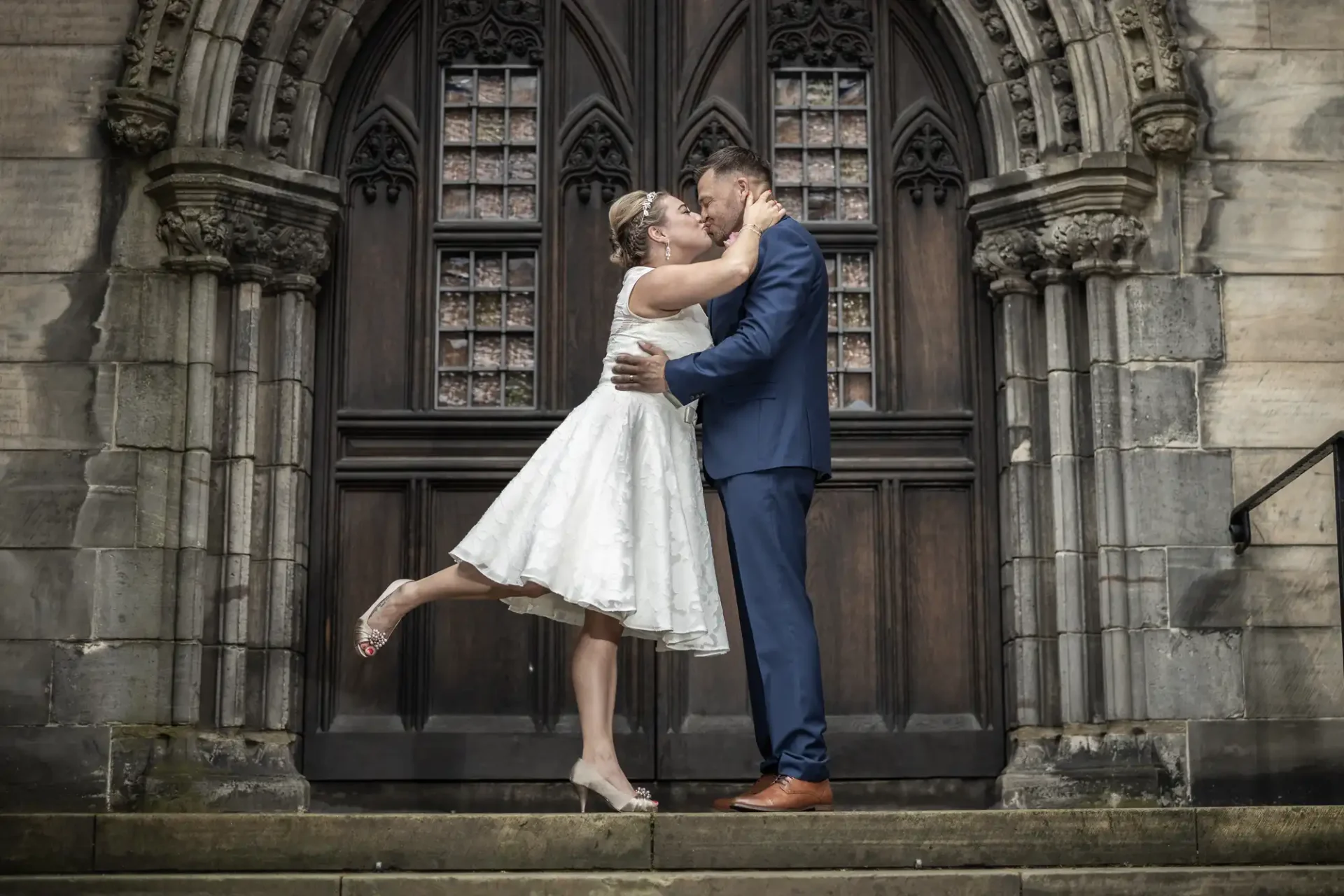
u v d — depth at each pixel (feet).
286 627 21.36
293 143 22.38
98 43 21.98
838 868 15.17
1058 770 20.76
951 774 21.94
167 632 20.67
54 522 20.81
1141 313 21.72
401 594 16.96
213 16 21.86
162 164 21.29
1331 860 15.53
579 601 16.01
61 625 20.56
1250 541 20.99
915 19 23.77
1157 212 21.97
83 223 21.53
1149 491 21.30
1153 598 21.03
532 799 21.89
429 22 23.63
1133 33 22.07
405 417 22.66
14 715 20.33
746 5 23.77
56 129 21.74
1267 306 21.80
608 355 17.13
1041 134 22.35
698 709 22.16
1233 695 20.85
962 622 22.45
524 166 23.52
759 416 16.71
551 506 16.37
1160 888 14.70
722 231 17.37
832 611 22.49
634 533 16.39
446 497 22.66
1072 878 14.70
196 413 21.13
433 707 22.09
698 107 23.56
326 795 21.81
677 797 21.90
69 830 15.51
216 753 20.54
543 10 23.72
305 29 22.59
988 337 22.99
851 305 23.35
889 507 22.66
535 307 23.15
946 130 23.56
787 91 23.81
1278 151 22.17
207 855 15.38
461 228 23.22
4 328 21.24
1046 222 21.97
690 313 17.42
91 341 21.26
